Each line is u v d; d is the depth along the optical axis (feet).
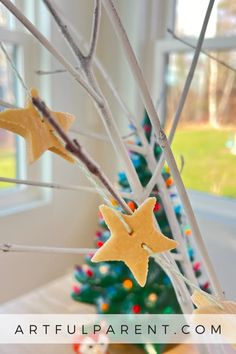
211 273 1.08
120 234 0.93
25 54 2.62
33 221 2.81
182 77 2.86
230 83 2.63
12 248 1.03
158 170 1.09
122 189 1.88
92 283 2.08
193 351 1.74
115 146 1.02
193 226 1.04
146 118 1.74
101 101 0.96
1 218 2.57
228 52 2.60
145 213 0.95
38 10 2.55
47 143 0.90
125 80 2.94
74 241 3.22
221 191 2.85
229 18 2.54
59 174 2.93
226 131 2.72
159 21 2.90
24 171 2.81
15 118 0.88
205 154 2.87
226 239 2.71
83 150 0.80
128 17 2.82
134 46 2.83
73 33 1.42
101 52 3.03
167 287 1.85
